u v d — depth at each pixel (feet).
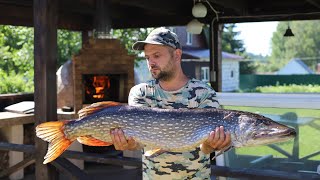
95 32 23.71
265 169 11.00
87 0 23.94
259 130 7.00
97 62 22.03
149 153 7.60
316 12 26.37
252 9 28.19
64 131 7.93
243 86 102.17
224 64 97.76
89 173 19.20
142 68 47.16
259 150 11.26
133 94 8.36
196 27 24.93
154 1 24.00
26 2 23.36
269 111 10.82
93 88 22.22
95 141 7.91
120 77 22.71
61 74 22.68
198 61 77.46
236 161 11.53
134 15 29.01
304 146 10.66
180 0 26.73
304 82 98.27
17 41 45.65
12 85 39.47
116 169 19.88
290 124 10.68
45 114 13.10
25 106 20.67
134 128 7.56
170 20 29.89
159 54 7.91
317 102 10.19
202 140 7.27
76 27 29.45
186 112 7.45
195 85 8.05
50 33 13.17
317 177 9.87
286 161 10.97
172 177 8.04
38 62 13.16
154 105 8.13
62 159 13.39
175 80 8.04
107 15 23.39
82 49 21.71
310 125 10.44
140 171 13.28
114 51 22.45
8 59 44.62
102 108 7.85
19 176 18.99
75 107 21.22
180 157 7.97
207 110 7.41
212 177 11.67
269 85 101.35
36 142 13.53
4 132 19.71
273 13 27.66
